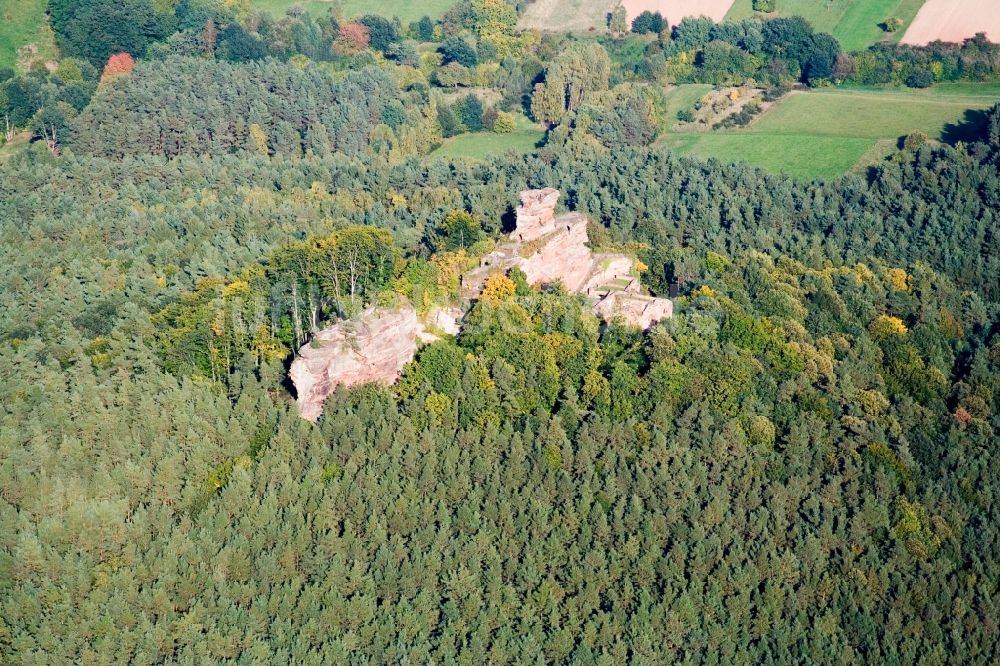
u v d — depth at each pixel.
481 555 167.12
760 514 179.12
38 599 155.38
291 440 176.75
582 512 173.88
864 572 176.88
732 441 187.38
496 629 160.62
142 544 163.75
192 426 179.88
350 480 172.88
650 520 174.25
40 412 185.00
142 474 171.62
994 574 182.00
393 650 155.25
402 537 169.62
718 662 163.38
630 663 158.38
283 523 167.38
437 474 177.12
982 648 173.62
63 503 167.50
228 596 158.88
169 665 150.62
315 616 158.50
